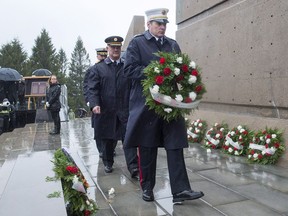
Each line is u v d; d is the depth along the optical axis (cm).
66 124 1311
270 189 399
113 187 442
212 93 711
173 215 339
